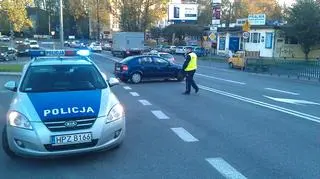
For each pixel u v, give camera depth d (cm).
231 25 6297
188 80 1581
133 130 867
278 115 1075
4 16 4803
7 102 1281
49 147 589
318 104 1327
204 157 664
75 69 764
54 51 941
